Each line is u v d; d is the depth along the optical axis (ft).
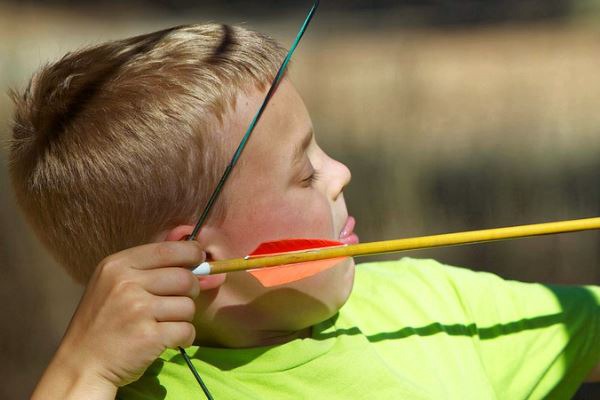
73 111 19.39
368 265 22.84
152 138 18.67
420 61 74.08
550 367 21.03
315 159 19.63
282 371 19.10
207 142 18.60
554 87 65.10
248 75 18.85
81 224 19.33
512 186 51.90
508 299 21.57
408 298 21.33
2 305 44.62
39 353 42.39
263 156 18.72
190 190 18.70
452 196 51.55
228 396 18.80
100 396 17.44
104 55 19.98
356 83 69.72
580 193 50.55
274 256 17.89
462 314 21.30
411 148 58.23
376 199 51.85
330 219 19.45
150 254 17.67
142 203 18.81
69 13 93.40
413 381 19.85
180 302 17.53
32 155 19.72
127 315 17.39
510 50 73.51
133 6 97.66
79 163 19.04
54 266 47.19
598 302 21.84
